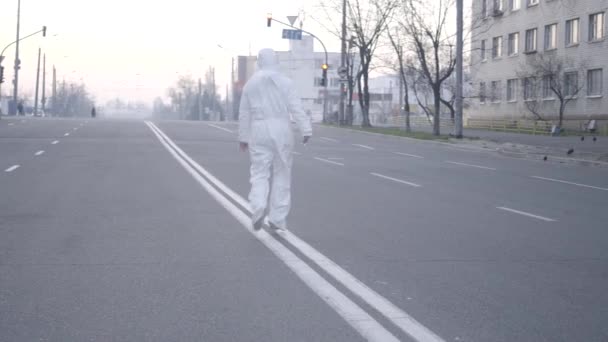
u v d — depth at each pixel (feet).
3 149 79.20
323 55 353.92
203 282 21.17
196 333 16.52
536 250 26.99
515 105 182.70
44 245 26.43
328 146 101.81
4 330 16.65
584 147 102.06
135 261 23.91
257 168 28.25
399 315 17.99
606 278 22.54
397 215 35.58
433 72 167.12
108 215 33.73
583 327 17.35
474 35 181.78
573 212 38.50
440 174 60.80
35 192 42.39
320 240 28.07
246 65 330.54
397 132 140.87
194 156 73.51
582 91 156.76
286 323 17.29
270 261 24.07
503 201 42.78
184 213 34.50
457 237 29.48
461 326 17.24
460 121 122.93
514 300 19.69
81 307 18.54
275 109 27.78
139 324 17.16
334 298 19.49
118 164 62.69
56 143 90.22
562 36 163.22
